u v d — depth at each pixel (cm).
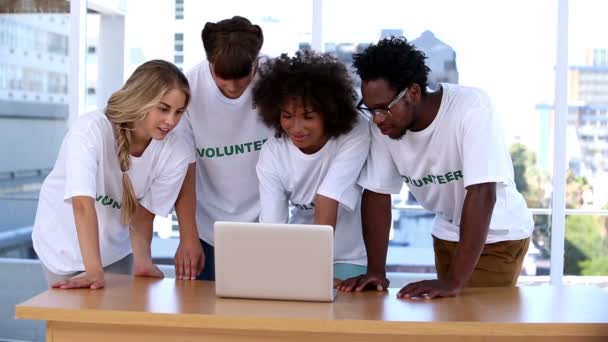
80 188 264
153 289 259
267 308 233
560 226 382
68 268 291
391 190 284
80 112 409
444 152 270
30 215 421
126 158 278
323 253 237
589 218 387
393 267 397
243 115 309
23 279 423
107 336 232
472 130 259
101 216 292
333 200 277
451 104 266
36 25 410
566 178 383
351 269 305
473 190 258
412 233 394
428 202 295
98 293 250
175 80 269
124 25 404
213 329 229
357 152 283
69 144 272
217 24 282
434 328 219
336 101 271
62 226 294
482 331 219
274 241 238
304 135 273
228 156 318
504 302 244
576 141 383
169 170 290
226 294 245
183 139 297
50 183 299
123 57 405
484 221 257
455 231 300
